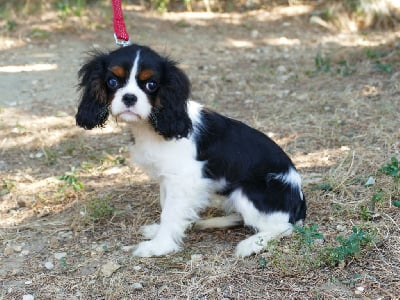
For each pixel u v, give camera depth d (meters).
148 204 1.49
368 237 1.27
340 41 2.64
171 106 1.27
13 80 2.25
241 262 1.27
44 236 1.39
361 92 1.99
